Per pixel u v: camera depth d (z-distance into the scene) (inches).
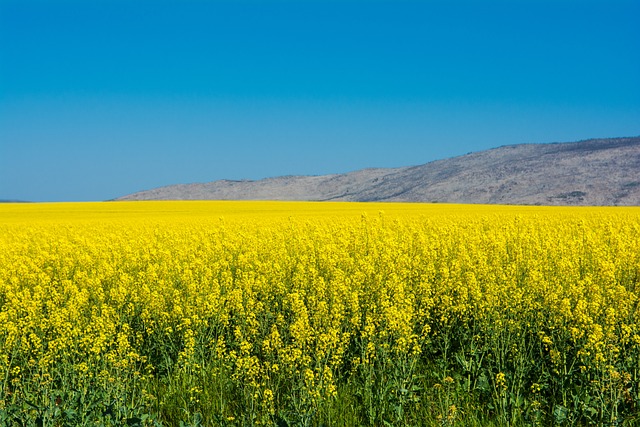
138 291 565.9
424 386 383.9
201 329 464.8
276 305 532.4
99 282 601.6
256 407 357.7
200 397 377.4
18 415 339.6
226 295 546.9
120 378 367.6
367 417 350.9
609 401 333.1
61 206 2942.9
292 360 370.3
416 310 499.2
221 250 812.0
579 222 1019.3
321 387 346.0
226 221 1403.8
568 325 415.5
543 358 400.5
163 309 500.7
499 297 461.1
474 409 354.9
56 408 341.4
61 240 927.0
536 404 336.8
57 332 451.2
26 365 410.6
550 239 794.8
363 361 388.2
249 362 369.1
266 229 1053.2
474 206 2903.5
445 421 327.3
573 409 341.7
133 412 342.3
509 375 375.2
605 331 382.0
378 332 429.1
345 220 1346.0
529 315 449.1
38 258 768.9
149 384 403.5
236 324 492.7
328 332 401.7
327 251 726.5
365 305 506.9
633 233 924.6
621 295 438.6
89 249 840.3
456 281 542.9
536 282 510.0
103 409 341.1
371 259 665.0
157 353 456.8
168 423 356.2
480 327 439.2
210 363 421.4
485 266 592.7
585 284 525.7
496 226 1119.6
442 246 779.4
